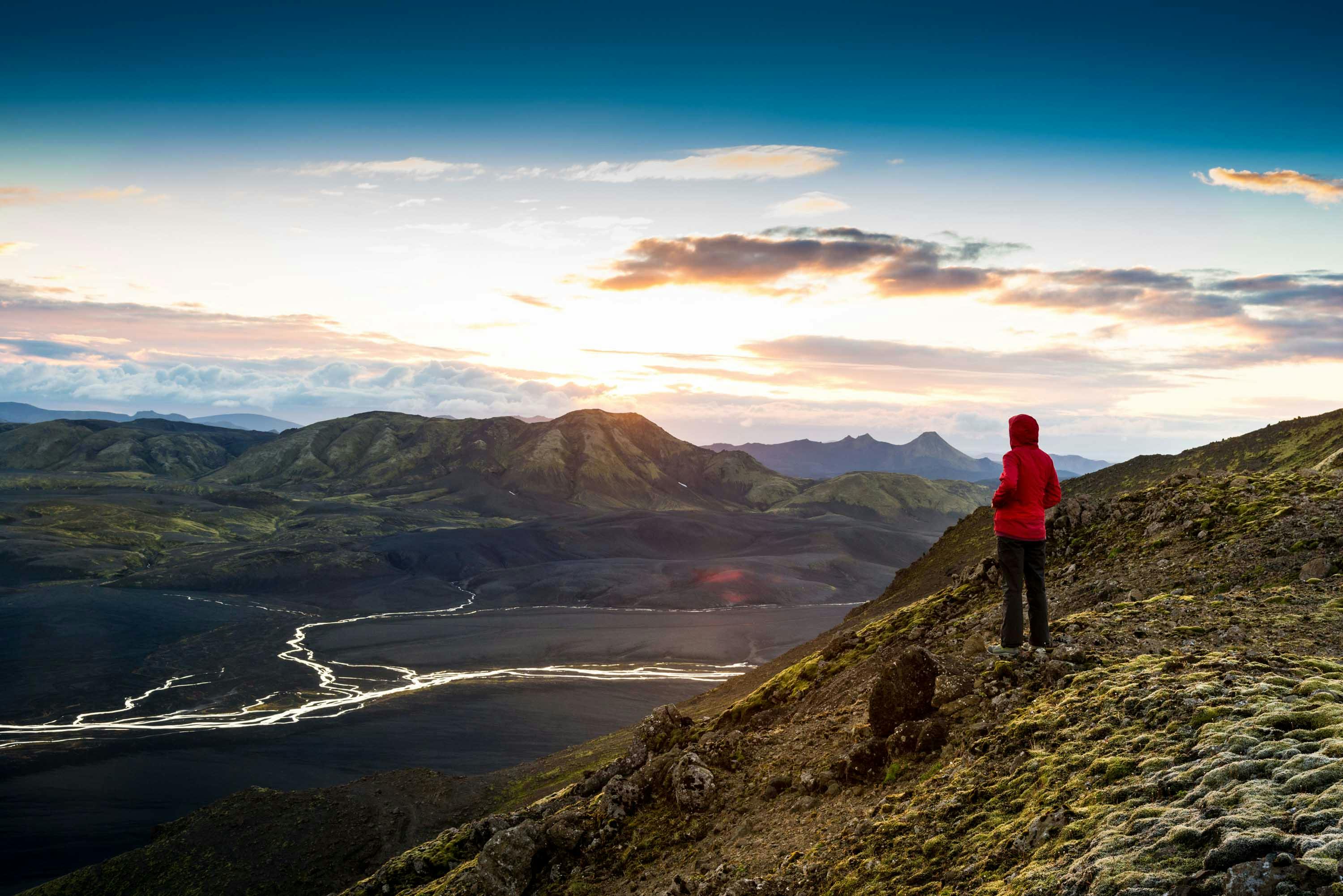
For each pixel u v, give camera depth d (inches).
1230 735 385.7
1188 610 651.5
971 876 382.3
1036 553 625.0
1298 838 269.1
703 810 684.1
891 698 611.2
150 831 5743.1
